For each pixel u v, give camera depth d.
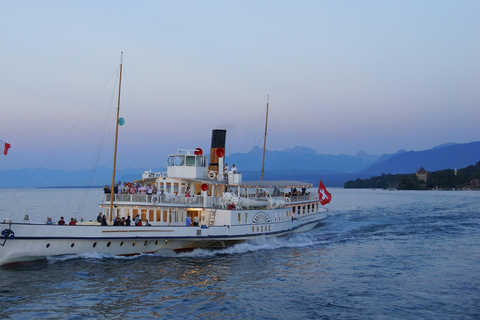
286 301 27.08
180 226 38.03
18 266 32.41
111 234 35.03
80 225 33.94
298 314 24.83
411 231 61.62
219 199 42.50
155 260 36.97
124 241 36.34
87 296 26.80
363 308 25.94
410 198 188.50
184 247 40.47
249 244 44.12
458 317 24.62
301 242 50.09
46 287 28.16
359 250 44.94
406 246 47.78
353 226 67.81
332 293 28.83
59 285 28.66
